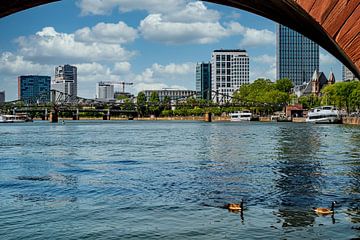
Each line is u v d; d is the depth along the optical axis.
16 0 9.75
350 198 24.89
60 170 40.44
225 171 37.38
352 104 151.38
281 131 109.19
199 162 44.69
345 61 10.17
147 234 18.75
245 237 18.02
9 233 19.30
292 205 23.31
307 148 59.69
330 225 19.48
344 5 7.67
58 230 19.64
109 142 78.06
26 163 46.56
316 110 170.62
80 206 24.39
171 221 20.72
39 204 25.09
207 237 18.16
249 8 10.79
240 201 24.66
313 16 7.78
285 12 9.62
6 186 31.67
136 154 54.78
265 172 36.34
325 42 10.12
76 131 123.25
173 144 71.19
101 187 30.42
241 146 64.88
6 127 157.00
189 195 26.66
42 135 102.38
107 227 19.97
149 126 162.25
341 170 37.03
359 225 19.38
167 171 38.09
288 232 18.56
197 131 117.31
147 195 27.00
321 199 24.70
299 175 34.31
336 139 76.56
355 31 7.65
